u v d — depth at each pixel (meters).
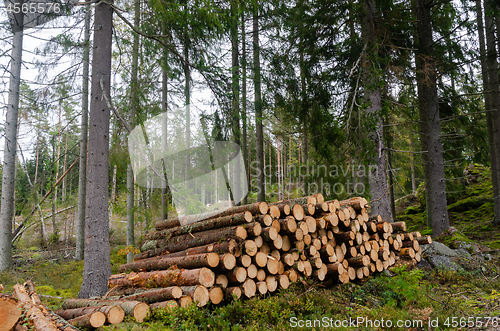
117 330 3.83
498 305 4.87
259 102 10.95
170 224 6.68
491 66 11.05
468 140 11.88
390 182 14.98
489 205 12.59
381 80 8.76
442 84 11.22
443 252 7.66
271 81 12.00
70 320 4.25
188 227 6.04
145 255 6.57
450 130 12.30
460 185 13.29
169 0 6.98
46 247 14.79
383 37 10.04
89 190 6.82
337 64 11.03
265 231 5.23
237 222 5.34
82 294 6.36
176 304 4.30
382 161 9.48
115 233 16.44
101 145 7.03
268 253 5.36
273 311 4.34
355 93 9.44
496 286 5.95
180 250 5.91
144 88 9.29
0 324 4.03
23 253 13.28
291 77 11.82
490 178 14.83
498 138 11.09
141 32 7.80
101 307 4.37
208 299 4.50
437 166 10.66
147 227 7.99
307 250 5.67
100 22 7.47
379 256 6.63
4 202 10.03
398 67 9.27
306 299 4.89
